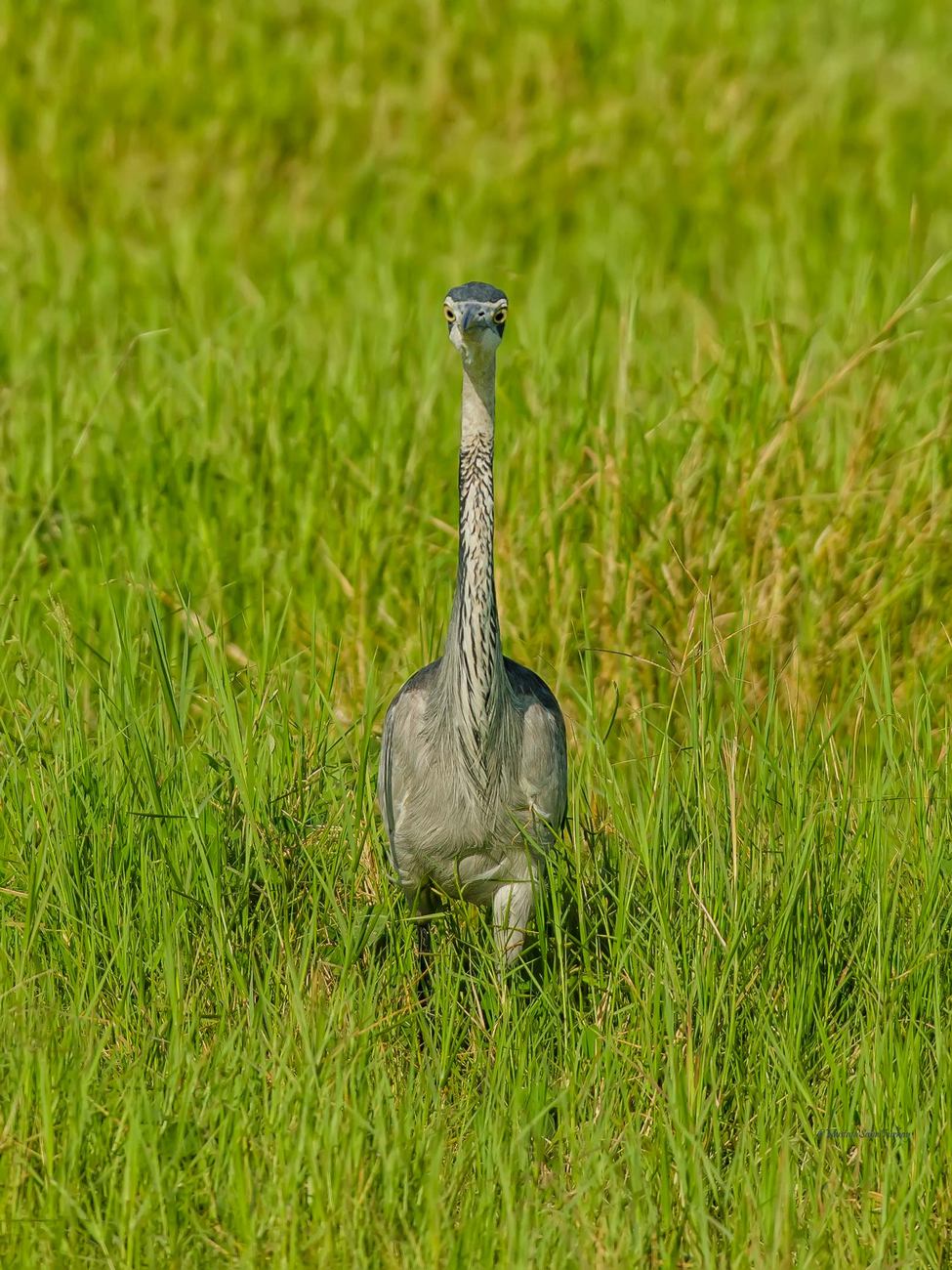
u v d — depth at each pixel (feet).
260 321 95.04
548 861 54.54
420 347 97.76
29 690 63.87
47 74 144.15
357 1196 43.68
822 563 77.15
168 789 57.98
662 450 81.76
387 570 78.18
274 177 137.28
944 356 93.15
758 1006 51.44
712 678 60.03
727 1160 48.57
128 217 125.70
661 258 116.37
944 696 71.97
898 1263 42.91
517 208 129.18
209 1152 45.01
